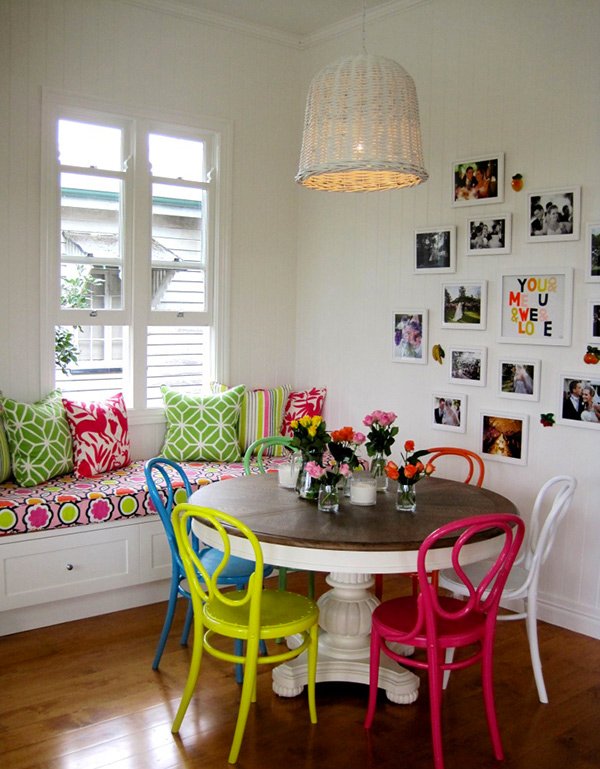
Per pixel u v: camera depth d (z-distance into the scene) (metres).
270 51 4.63
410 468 2.70
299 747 2.54
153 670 3.05
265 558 2.51
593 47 3.30
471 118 3.80
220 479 3.91
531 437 3.61
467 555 2.52
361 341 4.46
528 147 3.56
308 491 2.89
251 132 4.59
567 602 3.50
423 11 4.00
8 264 3.80
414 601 2.72
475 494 3.00
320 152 2.65
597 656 3.21
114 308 4.20
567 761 2.47
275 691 2.88
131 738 2.57
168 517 3.05
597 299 3.31
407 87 2.66
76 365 4.14
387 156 2.59
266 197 4.70
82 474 3.80
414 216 4.11
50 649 3.22
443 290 3.96
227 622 2.49
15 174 3.79
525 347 3.62
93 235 4.09
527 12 3.54
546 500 3.57
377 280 4.34
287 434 4.60
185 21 4.26
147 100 4.16
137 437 4.29
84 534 3.48
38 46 3.80
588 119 3.33
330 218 4.61
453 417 3.95
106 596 3.62
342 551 2.42
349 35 4.44
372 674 2.64
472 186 3.79
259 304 4.73
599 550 3.38
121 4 4.03
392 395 4.29
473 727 2.67
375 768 2.43
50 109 3.86
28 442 3.61
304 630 2.58
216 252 4.51
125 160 4.16
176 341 4.46
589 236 3.33
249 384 4.73
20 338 3.87
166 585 3.80
